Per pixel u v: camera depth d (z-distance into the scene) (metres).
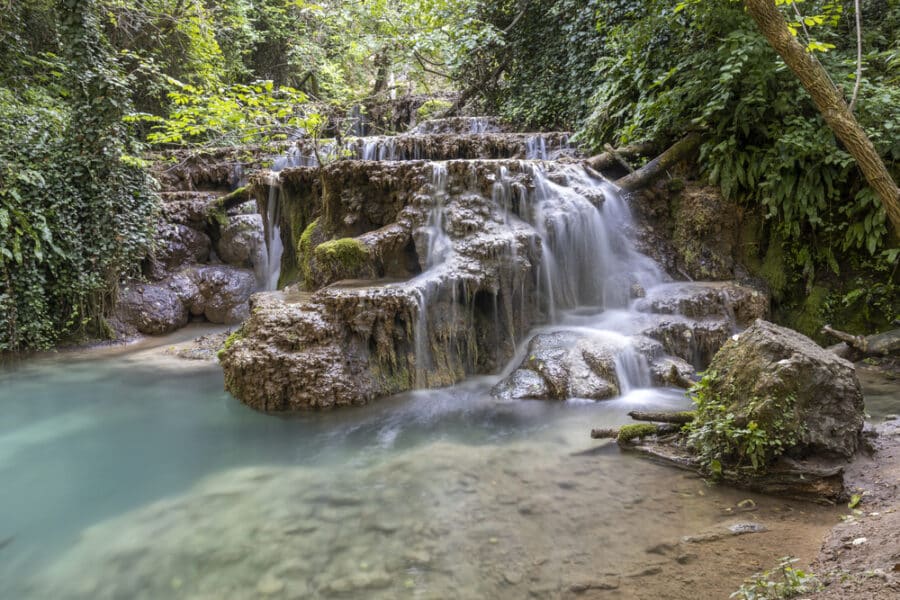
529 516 3.37
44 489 4.14
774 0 2.52
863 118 6.65
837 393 3.67
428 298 6.38
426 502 3.63
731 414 3.72
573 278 7.61
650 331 6.56
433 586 2.70
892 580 2.15
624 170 9.22
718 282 7.68
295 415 5.57
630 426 4.47
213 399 6.29
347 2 16.73
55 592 2.83
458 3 13.37
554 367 6.04
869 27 7.61
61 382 7.18
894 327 6.88
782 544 2.86
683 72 8.20
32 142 8.96
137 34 13.98
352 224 7.68
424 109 17.08
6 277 8.49
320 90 20.39
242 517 3.54
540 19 12.86
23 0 11.50
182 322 10.39
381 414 5.55
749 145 7.74
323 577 2.82
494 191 7.22
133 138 10.11
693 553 2.84
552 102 12.47
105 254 9.41
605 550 2.94
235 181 12.52
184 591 2.78
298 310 6.11
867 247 6.96
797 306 7.66
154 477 4.28
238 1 16.33
